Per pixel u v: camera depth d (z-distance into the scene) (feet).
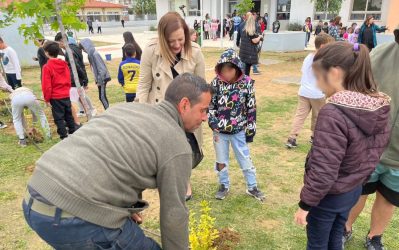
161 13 114.11
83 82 20.94
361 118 5.78
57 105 17.38
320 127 5.95
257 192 11.64
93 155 4.91
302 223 6.63
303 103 15.39
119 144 4.96
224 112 10.50
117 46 69.00
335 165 5.87
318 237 7.01
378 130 6.04
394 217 10.57
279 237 9.76
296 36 51.88
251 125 10.79
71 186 4.77
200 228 8.66
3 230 10.43
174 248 5.69
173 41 9.55
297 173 13.51
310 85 14.69
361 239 9.59
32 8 10.82
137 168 4.98
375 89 6.07
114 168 4.90
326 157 5.85
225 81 10.24
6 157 15.92
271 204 11.39
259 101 24.35
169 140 5.12
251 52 30.35
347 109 5.76
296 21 89.40
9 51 25.81
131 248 5.49
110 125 5.19
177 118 5.58
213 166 14.39
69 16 11.71
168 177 5.14
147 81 10.47
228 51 10.05
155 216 10.94
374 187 8.34
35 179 5.05
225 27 85.35
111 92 28.19
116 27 145.48
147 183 5.20
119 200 5.08
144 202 5.84
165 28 9.44
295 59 43.65
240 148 11.07
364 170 6.30
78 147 5.05
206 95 5.64
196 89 5.51
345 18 79.00
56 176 4.85
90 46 20.79
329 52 5.97
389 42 7.51
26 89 17.19
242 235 9.85
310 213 6.96
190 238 8.16
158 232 10.12
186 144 5.37
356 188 6.65
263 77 32.96
